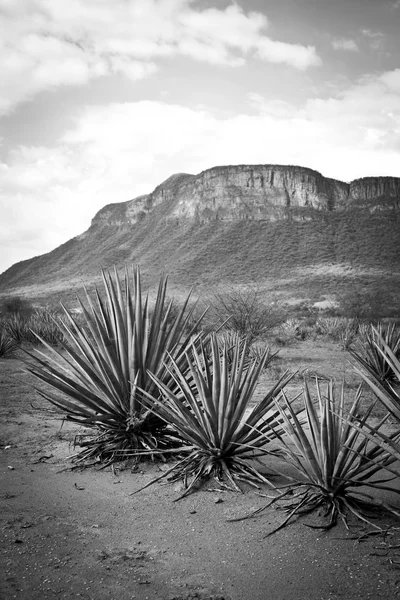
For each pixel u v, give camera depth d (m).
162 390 5.41
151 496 4.93
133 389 5.80
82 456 6.03
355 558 3.67
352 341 20.97
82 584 3.38
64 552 3.82
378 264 183.50
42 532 4.15
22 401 9.92
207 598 3.22
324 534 4.04
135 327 5.74
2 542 3.95
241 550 3.86
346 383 11.41
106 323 6.25
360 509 4.39
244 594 3.28
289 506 4.52
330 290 133.25
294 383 11.62
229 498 4.85
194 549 3.89
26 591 3.29
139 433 6.02
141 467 5.73
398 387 10.38
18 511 4.56
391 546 3.73
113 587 3.36
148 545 3.96
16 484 5.25
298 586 3.36
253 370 5.50
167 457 5.93
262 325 17.98
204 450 5.32
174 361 5.70
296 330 25.72
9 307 44.09
